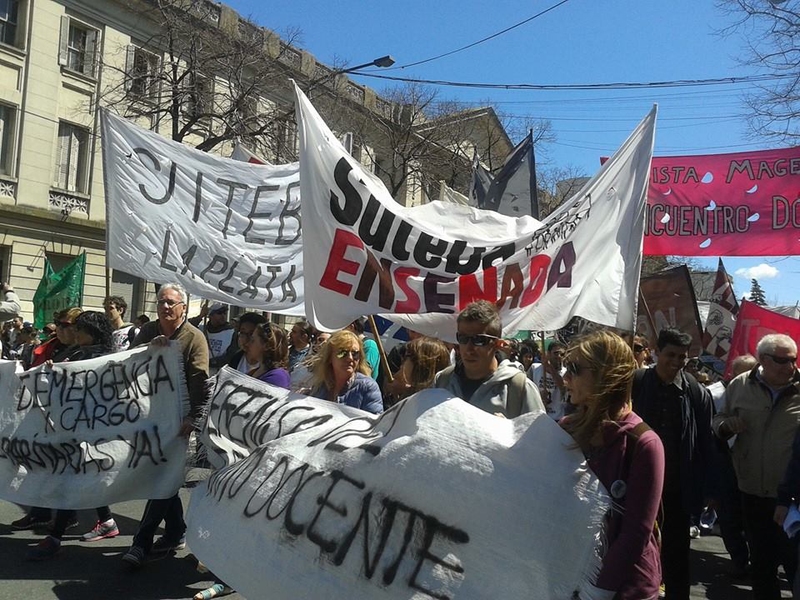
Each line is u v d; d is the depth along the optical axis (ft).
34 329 42.50
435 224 16.03
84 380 16.98
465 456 8.90
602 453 8.19
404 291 13.85
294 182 19.26
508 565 8.21
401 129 91.04
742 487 14.99
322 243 13.50
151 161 18.37
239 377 14.61
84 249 69.51
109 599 13.80
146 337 17.87
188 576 15.28
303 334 24.67
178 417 16.34
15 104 63.26
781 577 19.45
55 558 16.07
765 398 14.96
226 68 61.05
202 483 12.50
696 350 24.64
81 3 67.10
